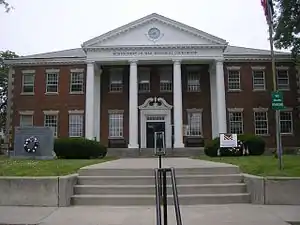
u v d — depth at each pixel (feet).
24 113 118.21
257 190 33.01
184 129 116.57
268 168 38.73
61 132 116.37
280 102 39.91
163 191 20.33
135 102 110.52
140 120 118.11
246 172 38.75
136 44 112.47
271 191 32.53
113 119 119.14
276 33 86.53
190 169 38.65
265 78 116.98
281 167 38.34
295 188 32.35
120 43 113.19
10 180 32.71
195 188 34.60
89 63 112.98
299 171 36.40
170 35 112.88
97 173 38.47
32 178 32.65
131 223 25.41
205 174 38.34
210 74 119.85
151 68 120.98
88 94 111.75
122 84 120.78
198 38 112.47
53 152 65.21
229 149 72.84
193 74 120.98
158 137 39.22
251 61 117.70
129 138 111.14
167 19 112.88
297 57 98.58
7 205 32.27
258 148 74.59
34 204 32.22
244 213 28.40
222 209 30.14
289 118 115.65
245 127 114.73
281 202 32.30
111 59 112.78
